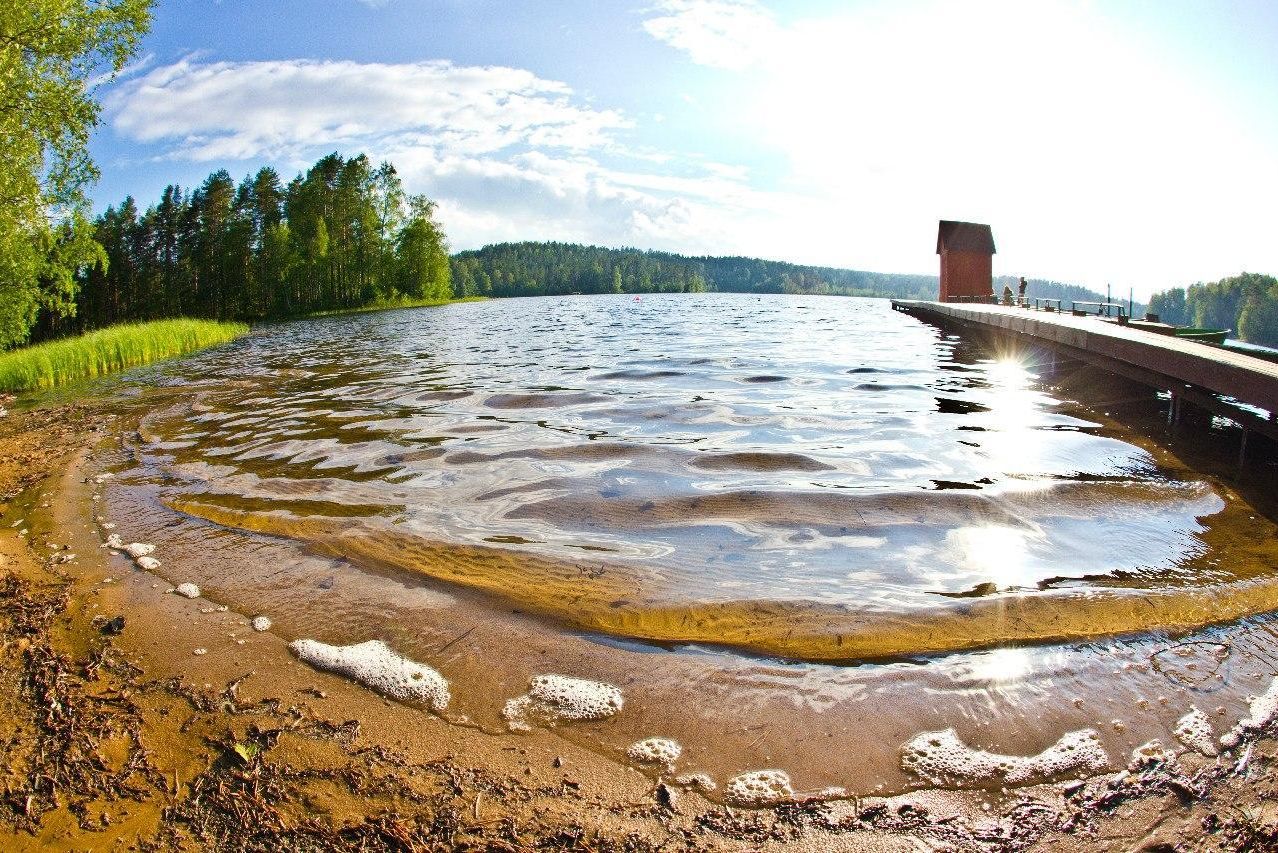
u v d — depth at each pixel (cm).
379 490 628
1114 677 319
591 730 289
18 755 274
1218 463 669
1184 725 285
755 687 317
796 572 443
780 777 261
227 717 297
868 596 407
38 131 1852
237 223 6681
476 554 475
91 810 245
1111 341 1017
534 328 3077
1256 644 345
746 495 586
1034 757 269
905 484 611
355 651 352
